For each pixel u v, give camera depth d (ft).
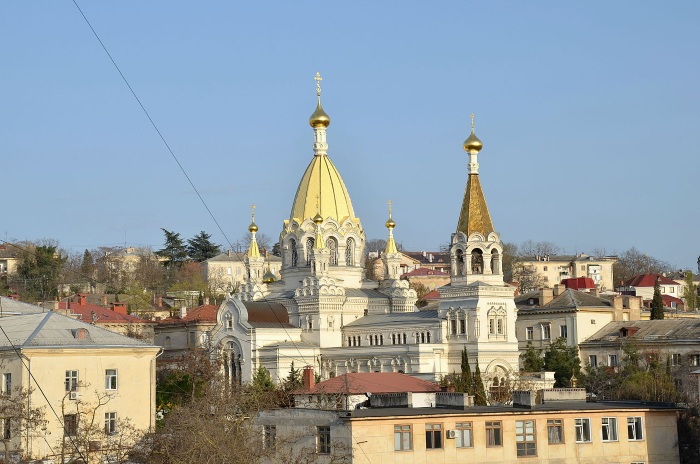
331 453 409.28
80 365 529.86
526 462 421.18
